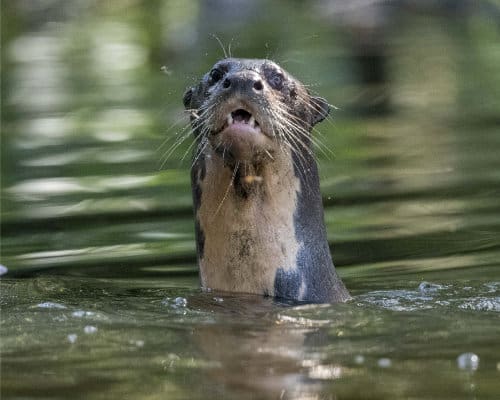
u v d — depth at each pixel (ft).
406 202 80.23
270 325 48.62
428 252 67.77
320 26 168.55
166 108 119.34
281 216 57.47
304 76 135.44
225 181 56.65
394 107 118.21
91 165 94.58
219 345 44.86
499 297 55.01
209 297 56.39
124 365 41.93
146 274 63.98
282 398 37.78
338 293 57.82
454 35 161.79
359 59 145.89
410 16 171.83
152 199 82.89
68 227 76.07
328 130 106.83
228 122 53.98
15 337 46.55
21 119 118.32
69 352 43.98
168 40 170.91
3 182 90.27
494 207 77.97
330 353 43.27
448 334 46.01
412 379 39.50
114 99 127.95
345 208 79.25
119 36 182.39
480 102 119.24
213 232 57.82
